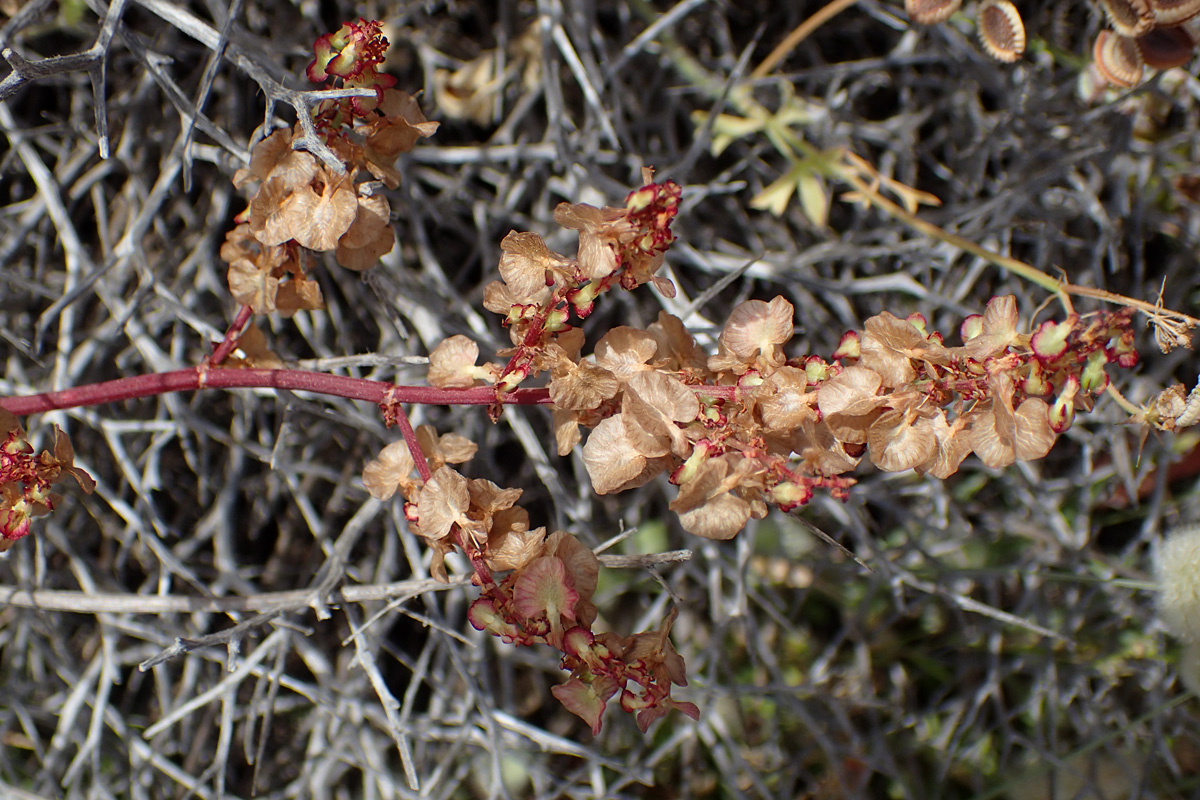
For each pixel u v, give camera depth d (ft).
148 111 1.39
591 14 1.44
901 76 1.56
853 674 1.55
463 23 1.50
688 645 1.54
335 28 1.45
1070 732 1.58
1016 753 1.57
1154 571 1.50
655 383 1.09
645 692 1.10
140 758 1.39
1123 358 1.07
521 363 1.11
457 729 1.41
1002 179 1.52
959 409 1.10
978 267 1.49
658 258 1.10
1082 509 1.56
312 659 1.39
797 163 1.38
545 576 1.11
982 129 1.53
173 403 1.37
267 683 1.44
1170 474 1.56
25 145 1.36
